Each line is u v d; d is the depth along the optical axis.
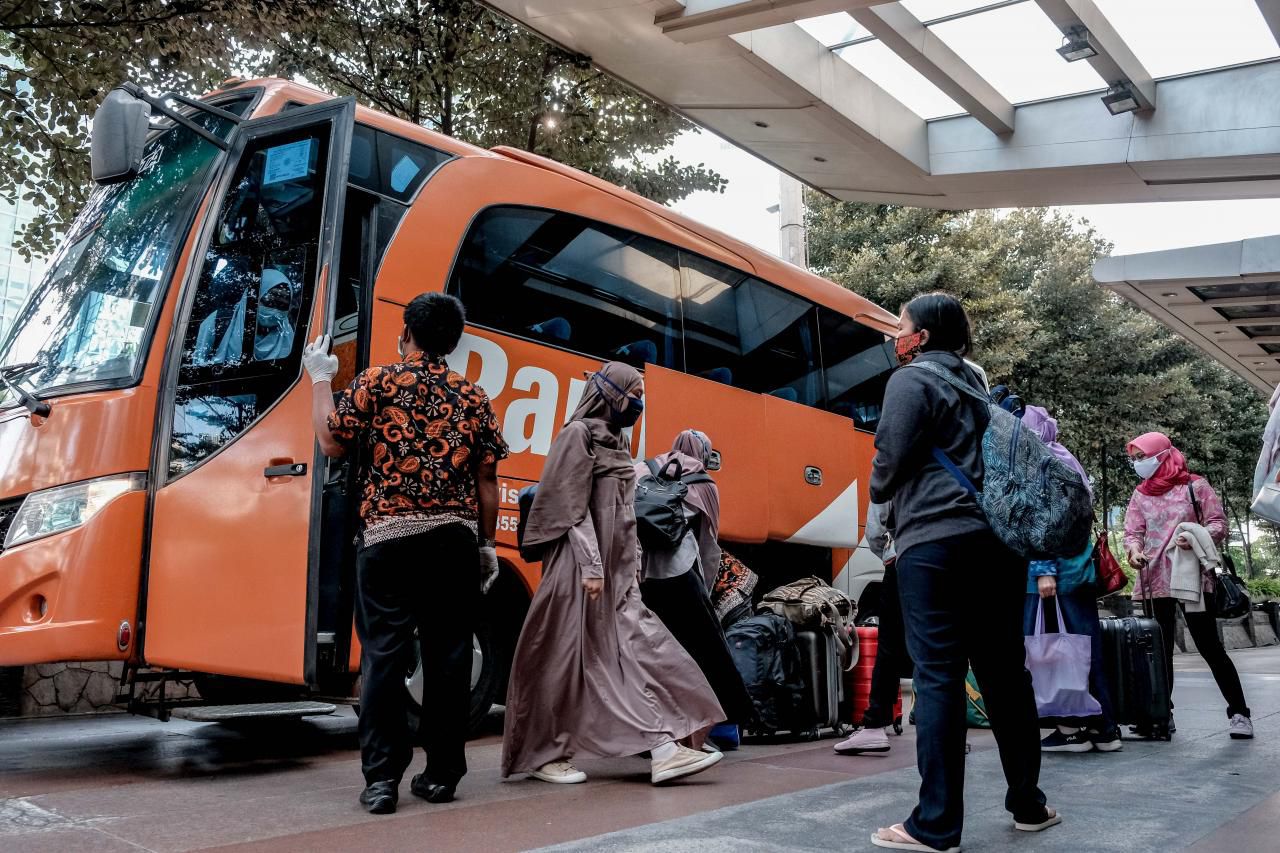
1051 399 20.52
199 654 4.54
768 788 4.32
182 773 4.82
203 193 5.22
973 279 17.62
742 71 10.52
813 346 8.78
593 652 4.48
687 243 7.65
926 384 3.34
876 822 3.51
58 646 4.50
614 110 12.91
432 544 3.93
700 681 4.59
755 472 7.71
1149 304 15.30
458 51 11.36
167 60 10.04
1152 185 12.55
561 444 4.55
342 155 4.79
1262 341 17.25
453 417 4.04
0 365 5.42
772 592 6.48
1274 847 3.14
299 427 4.67
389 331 5.39
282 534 4.51
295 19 10.19
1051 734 5.44
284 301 5.03
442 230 5.80
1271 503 3.97
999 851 3.13
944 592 3.23
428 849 3.20
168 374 4.90
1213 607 5.96
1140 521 6.31
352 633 4.95
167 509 4.75
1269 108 10.85
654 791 4.27
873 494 3.41
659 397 6.96
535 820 3.65
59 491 4.70
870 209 19.42
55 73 10.16
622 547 4.63
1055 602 5.25
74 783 4.50
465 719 4.08
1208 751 5.35
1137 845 3.19
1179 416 20.77
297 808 3.87
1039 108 12.24
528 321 6.22
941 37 10.59
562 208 6.65
